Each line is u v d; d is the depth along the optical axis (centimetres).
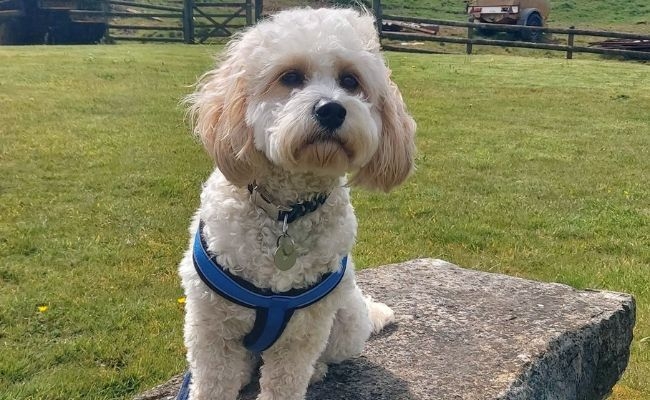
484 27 521
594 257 155
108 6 579
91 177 190
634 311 98
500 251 156
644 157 240
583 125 288
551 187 204
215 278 62
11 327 115
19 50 429
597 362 90
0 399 96
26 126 238
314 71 65
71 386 100
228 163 64
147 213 167
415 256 151
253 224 63
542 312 92
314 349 68
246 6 561
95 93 300
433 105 316
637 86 379
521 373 77
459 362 79
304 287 63
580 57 535
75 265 138
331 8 74
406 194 191
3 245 145
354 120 62
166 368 106
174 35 575
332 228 65
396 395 72
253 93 65
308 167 62
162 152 216
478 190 199
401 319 89
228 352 67
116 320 118
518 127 280
